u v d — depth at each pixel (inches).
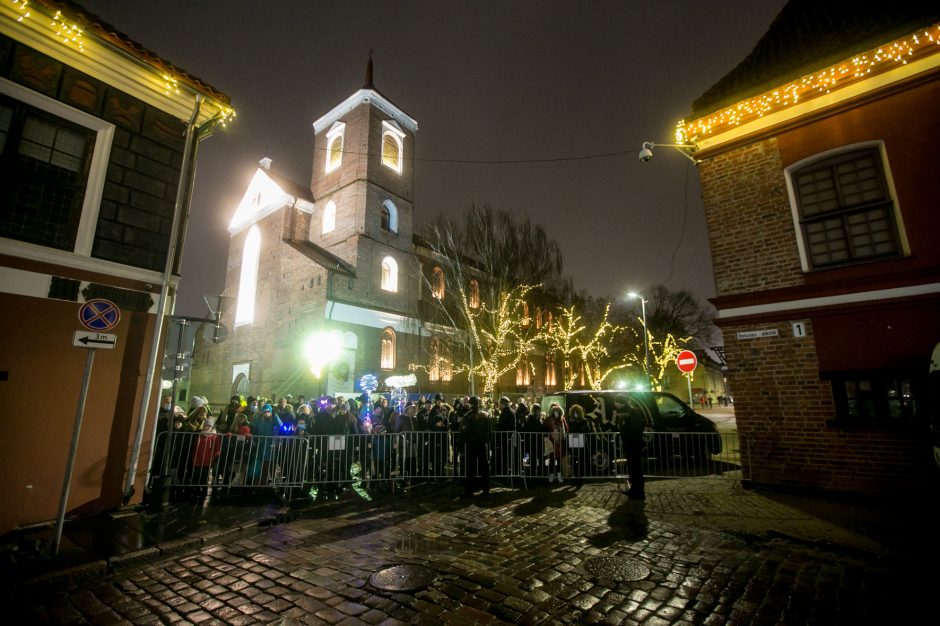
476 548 222.7
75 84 276.4
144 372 291.1
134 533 237.9
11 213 250.1
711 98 383.9
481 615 154.9
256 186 1227.2
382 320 1040.2
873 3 340.5
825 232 327.3
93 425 266.5
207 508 294.4
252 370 1080.2
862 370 295.3
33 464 242.7
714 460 486.6
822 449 306.2
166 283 299.6
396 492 356.2
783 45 374.3
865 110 316.8
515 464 387.2
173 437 322.0
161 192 311.1
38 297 252.8
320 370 909.2
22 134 257.3
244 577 191.8
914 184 296.2
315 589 178.9
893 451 282.7
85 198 276.7
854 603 158.2
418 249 1202.0
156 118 313.4
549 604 162.2
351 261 1040.8
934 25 287.7
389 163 1182.9
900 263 293.7
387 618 154.2
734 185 364.8
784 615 151.9
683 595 167.8
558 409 405.7
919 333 282.2
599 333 1470.2
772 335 332.8
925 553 199.0
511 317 986.7
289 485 330.6
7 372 238.4
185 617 158.4
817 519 252.4
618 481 382.9
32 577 182.4
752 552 208.8
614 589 173.6
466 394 1134.4
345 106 1178.0
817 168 334.6
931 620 145.5
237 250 1238.3
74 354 262.8
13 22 250.2
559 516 278.8
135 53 286.0
